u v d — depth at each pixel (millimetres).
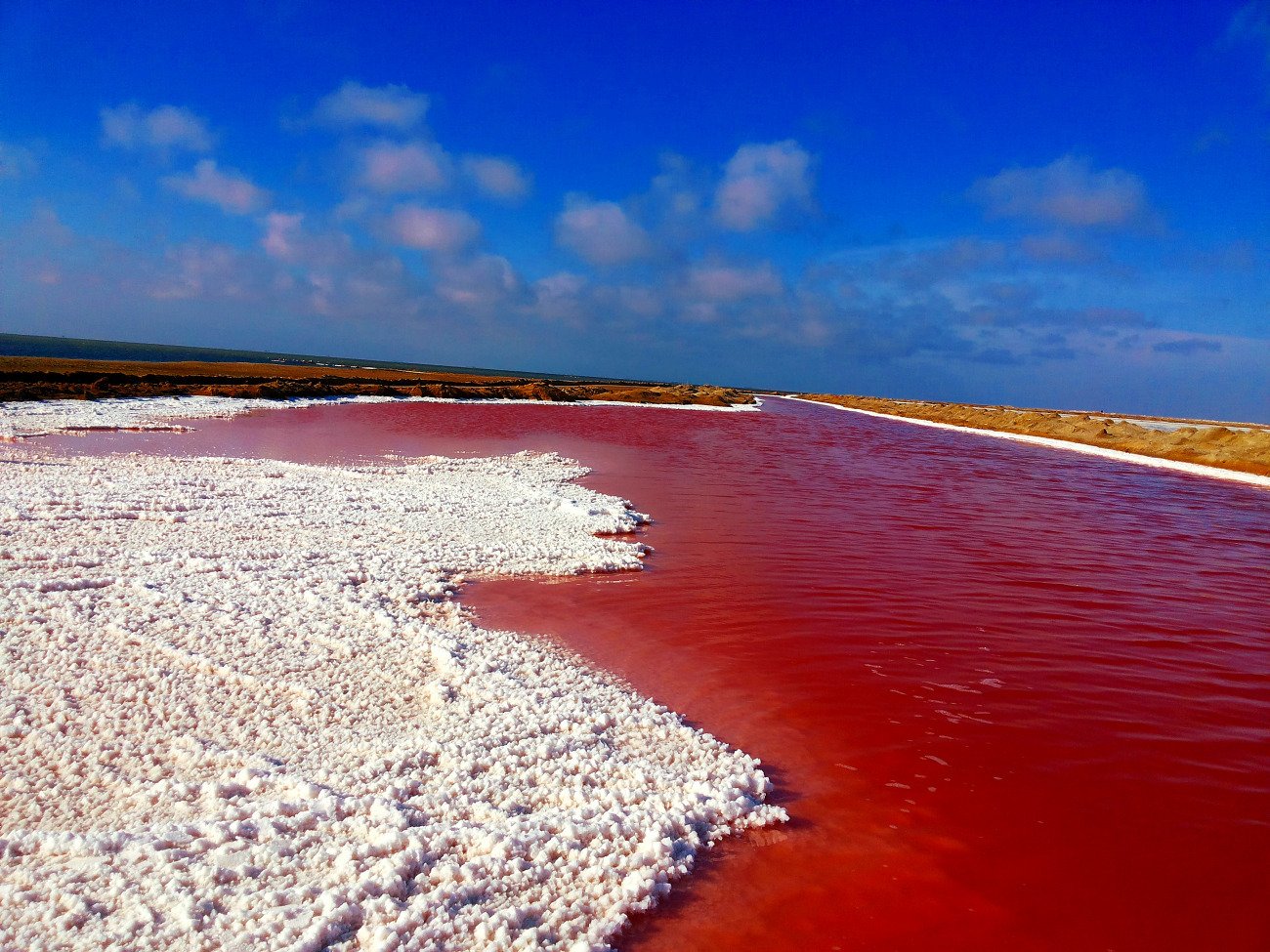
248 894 3609
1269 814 4875
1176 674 7273
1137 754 5633
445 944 3420
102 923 3400
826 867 4227
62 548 9211
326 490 13977
